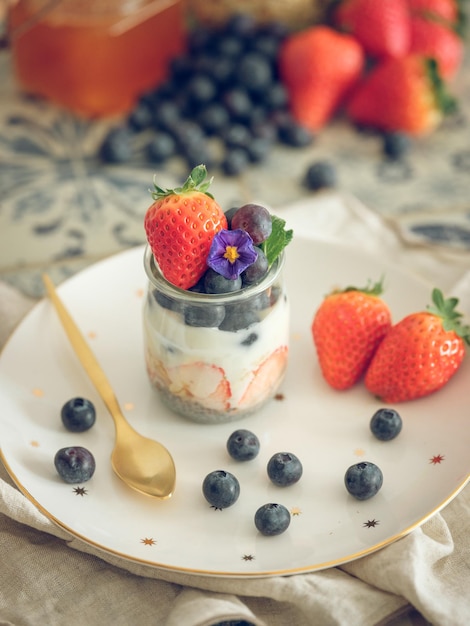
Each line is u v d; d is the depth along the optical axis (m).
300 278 0.63
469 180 0.79
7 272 0.69
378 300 0.56
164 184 0.79
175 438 0.54
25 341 0.58
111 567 0.50
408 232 0.73
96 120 0.85
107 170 0.80
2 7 0.84
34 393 0.56
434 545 0.49
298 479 0.52
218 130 0.84
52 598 0.49
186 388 0.54
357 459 0.53
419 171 0.80
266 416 0.55
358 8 0.85
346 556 0.48
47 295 0.61
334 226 0.71
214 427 0.55
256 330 0.52
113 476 0.52
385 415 0.53
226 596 0.48
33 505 0.50
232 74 0.85
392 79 0.82
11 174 0.79
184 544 0.49
